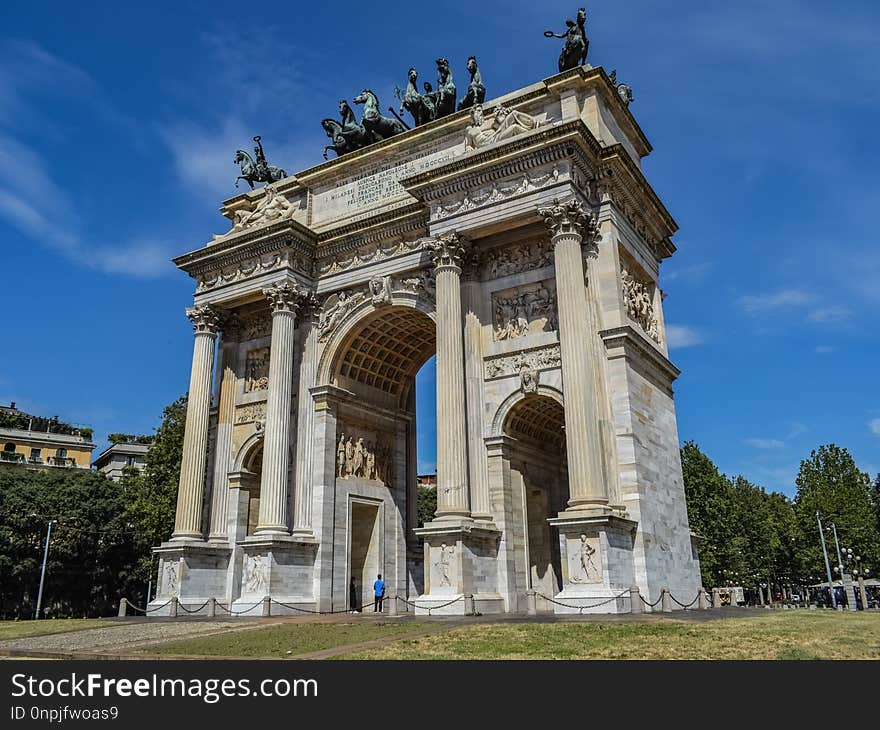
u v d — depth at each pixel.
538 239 46.34
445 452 42.34
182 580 49.47
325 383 53.69
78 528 96.75
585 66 49.16
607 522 36.59
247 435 55.88
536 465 48.00
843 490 123.06
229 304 56.84
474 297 46.81
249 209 63.59
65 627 39.47
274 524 48.00
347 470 54.09
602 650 21.33
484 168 45.28
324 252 55.94
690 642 22.34
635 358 44.38
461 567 39.28
